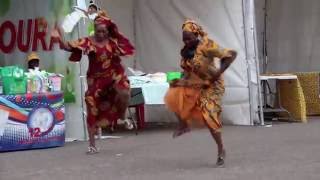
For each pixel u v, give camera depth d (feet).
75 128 32.60
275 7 46.34
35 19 34.06
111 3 42.04
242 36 37.55
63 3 32.30
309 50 46.39
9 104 28.07
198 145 28.71
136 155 25.96
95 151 27.04
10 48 35.58
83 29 31.65
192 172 21.17
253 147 27.37
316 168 21.38
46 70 33.50
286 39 46.70
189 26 21.72
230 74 38.40
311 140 29.45
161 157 25.13
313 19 46.16
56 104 29.68
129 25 43.42
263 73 45.44
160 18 42.04
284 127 36.11
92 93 26.63
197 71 21.77
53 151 28.12
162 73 38.55
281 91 41.09
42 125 29.14
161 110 42.55
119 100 26.76
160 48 42.09
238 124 38.24
